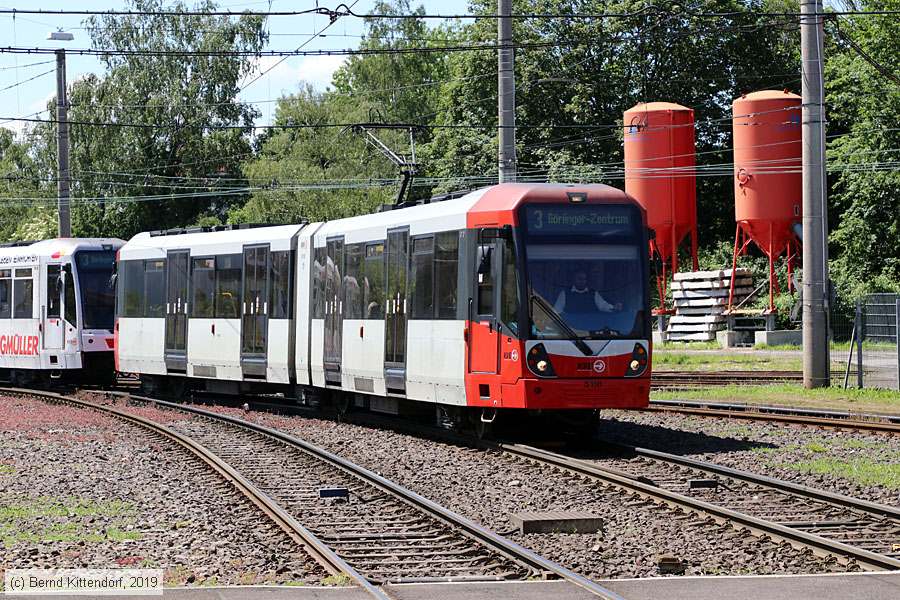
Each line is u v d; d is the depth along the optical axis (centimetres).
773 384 3497
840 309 4897
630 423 2572
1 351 4041
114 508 1597
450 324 2256
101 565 1225
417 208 2423
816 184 3166
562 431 2431
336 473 1880
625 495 1648
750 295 5522
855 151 5700
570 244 2133
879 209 5656
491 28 7288
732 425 2492
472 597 1052
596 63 7162
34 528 1457
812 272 3186
